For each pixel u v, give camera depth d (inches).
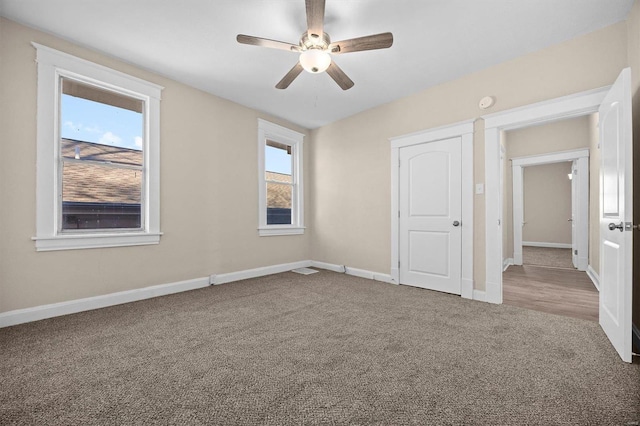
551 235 326.3
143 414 50.9
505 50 107.0
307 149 199.8
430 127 137.5
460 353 73.7
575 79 98.7
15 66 91.5
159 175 125.6
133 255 118.2
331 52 86.0
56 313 98.7
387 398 55.5
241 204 158.9
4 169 89.7
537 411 51.4
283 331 88.0
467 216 125.2
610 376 62.6
